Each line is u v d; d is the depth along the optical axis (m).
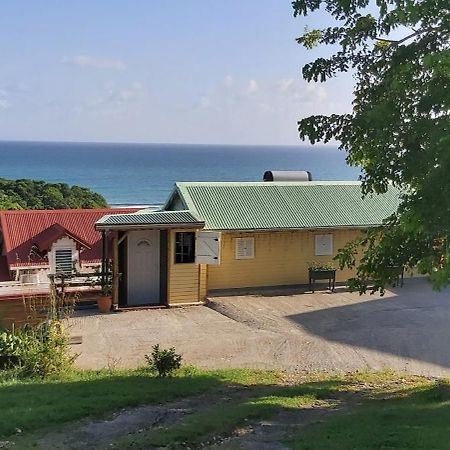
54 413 8.30
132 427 8.01
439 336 15.45
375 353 14.12
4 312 16.55
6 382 10.81
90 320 17.17
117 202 91.50
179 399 9.76
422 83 8.64
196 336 15.62
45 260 19.47
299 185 23.06
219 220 20.14
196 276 19.22
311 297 19.91
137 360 13.60
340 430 7.61
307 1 10.06
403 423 7.85
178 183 21.84
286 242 20.83
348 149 9.97
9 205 36.22
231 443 7.21
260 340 15.22
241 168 170.00
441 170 7.37
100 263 20.28
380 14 8.93
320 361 13.55
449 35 8.96
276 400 9.71
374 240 10.89
